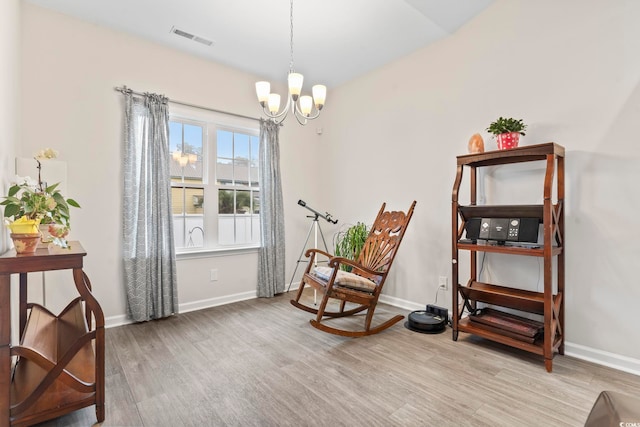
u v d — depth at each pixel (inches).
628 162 81.3
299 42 123.1
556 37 92.5
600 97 85.0
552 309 81.4
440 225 123.1
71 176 104.0
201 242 136.6
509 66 102.6
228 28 113.3
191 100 130.0
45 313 77.4
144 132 115.3
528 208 87.3
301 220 168.4
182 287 128.3
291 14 106.0
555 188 93.5
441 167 122.4
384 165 143.6
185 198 132.3
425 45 126.4
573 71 89.5
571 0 89.6
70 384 58.9
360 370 82.0
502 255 105.7
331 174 169.8
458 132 116.7
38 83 98.3
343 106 162.7
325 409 65.8
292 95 89.7
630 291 81.4
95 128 108.3
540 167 97.5
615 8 82.2
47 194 66.2
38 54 98.3
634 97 80.0
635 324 80.7
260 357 89.0
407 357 89.2
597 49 85.4
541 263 97.4
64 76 102.8
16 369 67.1
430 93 125.4
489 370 81.8
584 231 88.3
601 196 85.4
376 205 147.6
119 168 113.0
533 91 97.3
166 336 103.0
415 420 62.4
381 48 128.2
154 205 116.5
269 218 149.0
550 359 80.7
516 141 92.4
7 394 53.9
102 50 109.8
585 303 88.4
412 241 132.3
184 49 126.4
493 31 106.3
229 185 144.7
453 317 100.2
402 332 108.0
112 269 111.7
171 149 128.4
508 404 67.4
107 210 110.7
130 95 113.2
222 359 87.7
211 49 127.0
